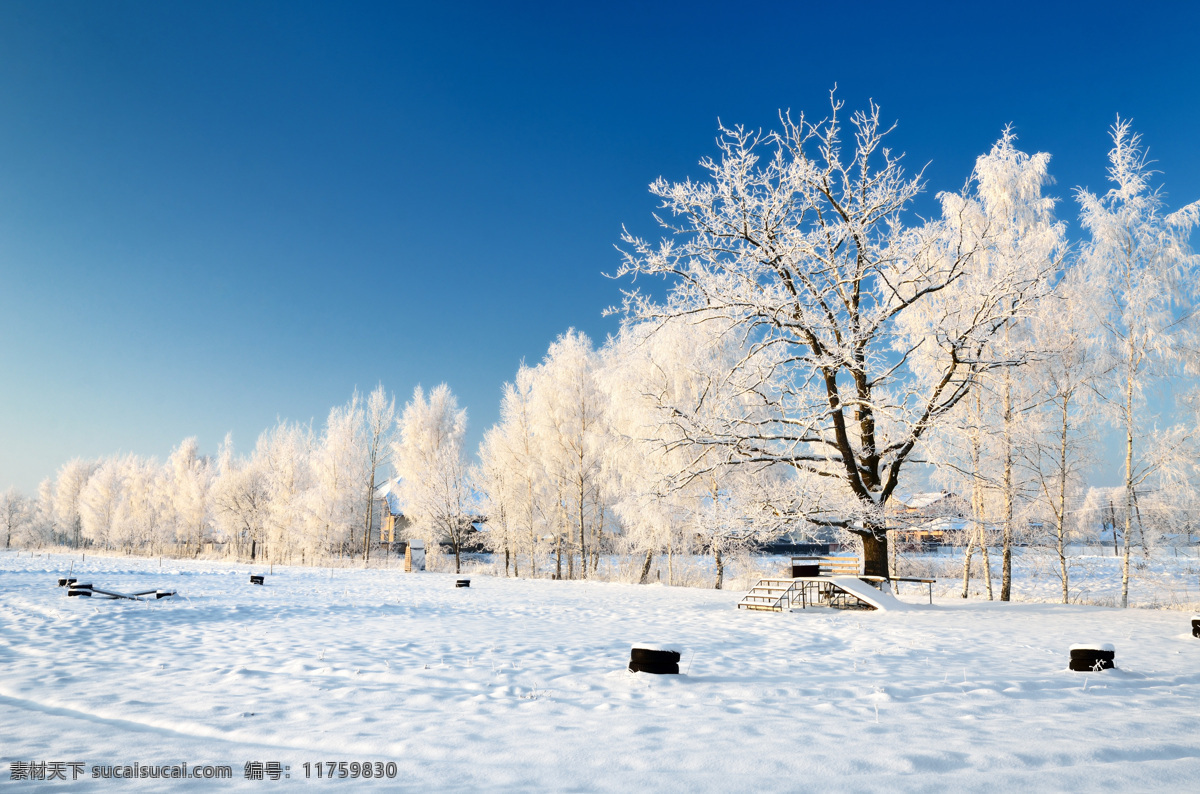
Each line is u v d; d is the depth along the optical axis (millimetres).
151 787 3686
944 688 6523
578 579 31078
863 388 16766
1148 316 18031
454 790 3584
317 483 51688
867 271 16922
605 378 27328
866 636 10750
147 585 23297
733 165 16906
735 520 17750
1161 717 5281
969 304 16672
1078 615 13836
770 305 16188
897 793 3408
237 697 6203
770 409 18562
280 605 16328
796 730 4863
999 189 20641
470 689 6543
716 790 3521
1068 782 3582
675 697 6164
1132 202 18641
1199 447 17672
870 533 16609
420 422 44344
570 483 32688
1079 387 19031
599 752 4312
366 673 7441
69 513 84250
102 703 5992
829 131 16781
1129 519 18328
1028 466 20234
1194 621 10422
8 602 16453
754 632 11336
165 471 70438
